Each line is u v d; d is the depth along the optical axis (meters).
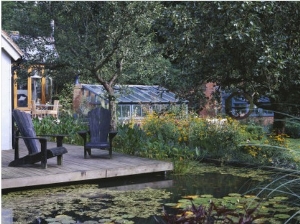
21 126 6.70
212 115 13.02
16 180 5.69
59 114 16.39
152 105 15.21
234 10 7.38
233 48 8.25
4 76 9.00
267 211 4.61
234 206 4.78
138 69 13.44
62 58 11.94
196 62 8.97
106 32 12.01
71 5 11.76
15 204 5.07
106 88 13.10
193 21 8.06
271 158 7.89
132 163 7.07
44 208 4.87
